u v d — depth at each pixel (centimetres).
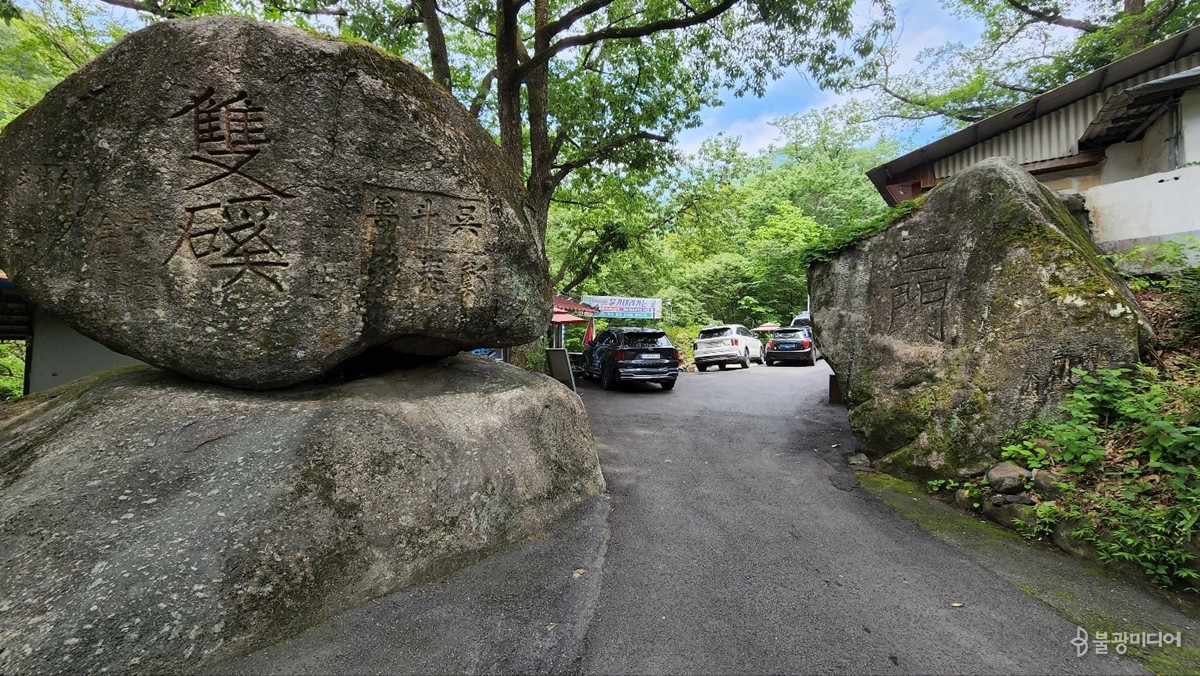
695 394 1084
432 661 238
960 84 1611
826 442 643
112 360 714
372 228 340
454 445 350
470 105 1283
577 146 1304
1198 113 647
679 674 231
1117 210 604
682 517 416
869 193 2870
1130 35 1141
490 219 383
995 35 1533
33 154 307
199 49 303
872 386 523
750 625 268
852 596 296
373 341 358
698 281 2798
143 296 307
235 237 310
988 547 357
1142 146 802
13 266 310
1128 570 317
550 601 288
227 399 322
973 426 440
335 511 289
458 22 1112
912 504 436
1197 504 302
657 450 624
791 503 446
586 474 454
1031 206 450
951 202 498
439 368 432
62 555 235
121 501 259
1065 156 891
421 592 294
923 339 495
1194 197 551
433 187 359
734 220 1864
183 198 304
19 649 206
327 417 321
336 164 326
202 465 282
